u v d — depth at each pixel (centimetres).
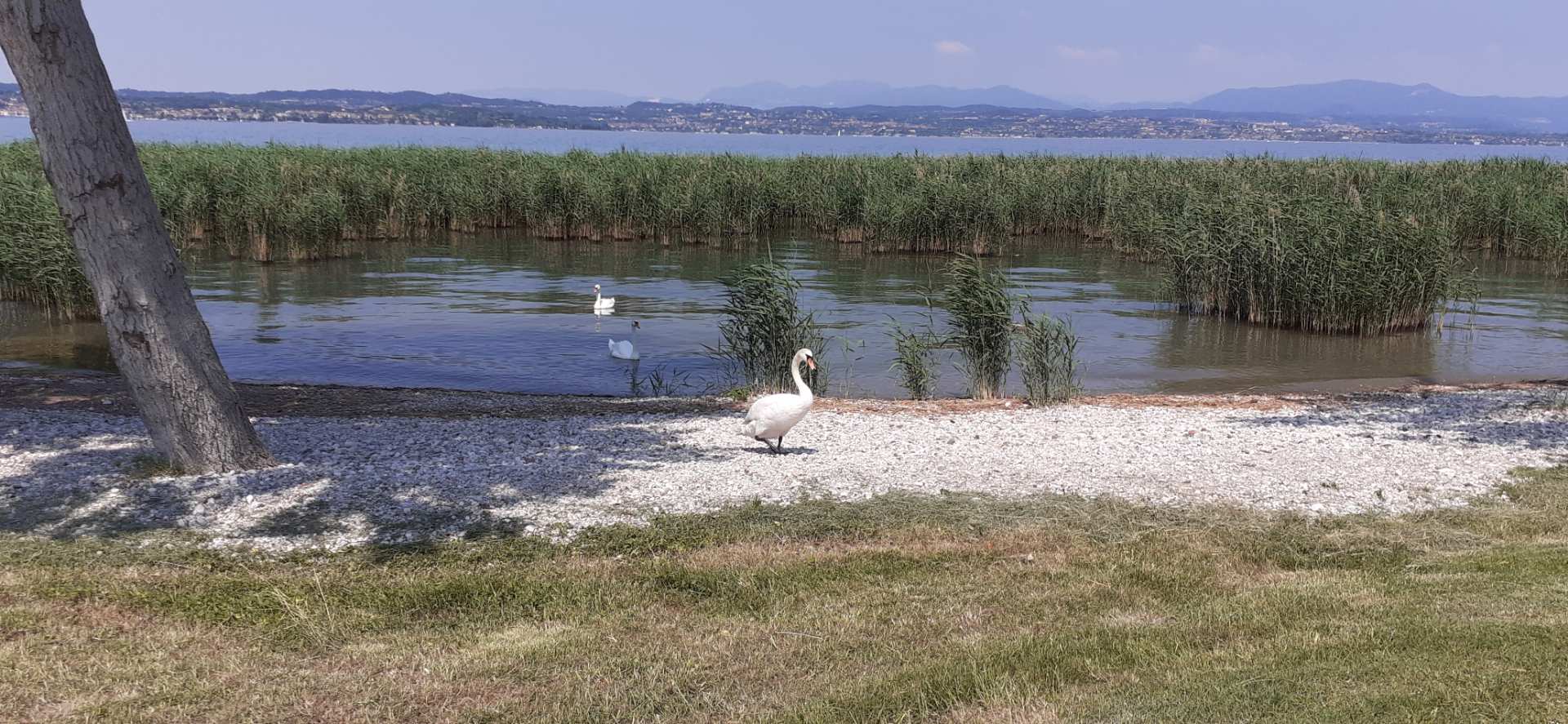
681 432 1522
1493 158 5197
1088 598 852
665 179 4488
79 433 1440
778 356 1938
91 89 1120
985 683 683
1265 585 873
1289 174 4738
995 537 1029
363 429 1499
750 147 18100
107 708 660
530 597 866
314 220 3681
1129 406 1767
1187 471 1277
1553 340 2470
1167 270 3331
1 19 1071
